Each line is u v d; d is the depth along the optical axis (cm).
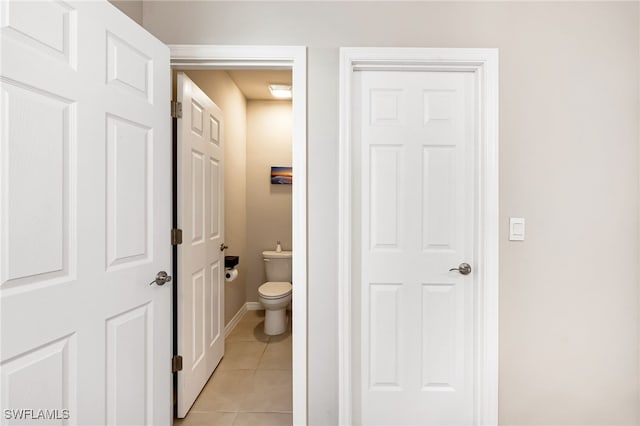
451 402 155
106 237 109
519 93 149
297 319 149
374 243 156
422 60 147
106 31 108
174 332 167
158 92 132
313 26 148
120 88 114
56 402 93
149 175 128
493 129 147
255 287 350
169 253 138
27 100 84
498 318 149
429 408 155
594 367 151
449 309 156
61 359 94
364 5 148
